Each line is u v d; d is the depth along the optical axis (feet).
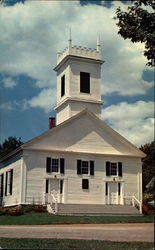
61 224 84.07
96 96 138.82
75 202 121.29
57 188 120.98
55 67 147.43
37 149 120.06
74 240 58.34
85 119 128.47
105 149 128.36
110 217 96.73
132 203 124.16
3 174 138.21
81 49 139.13
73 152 123.95
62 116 139.64
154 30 53.52
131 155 130.11
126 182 128.47
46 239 59.52
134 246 52.54
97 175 125.90
